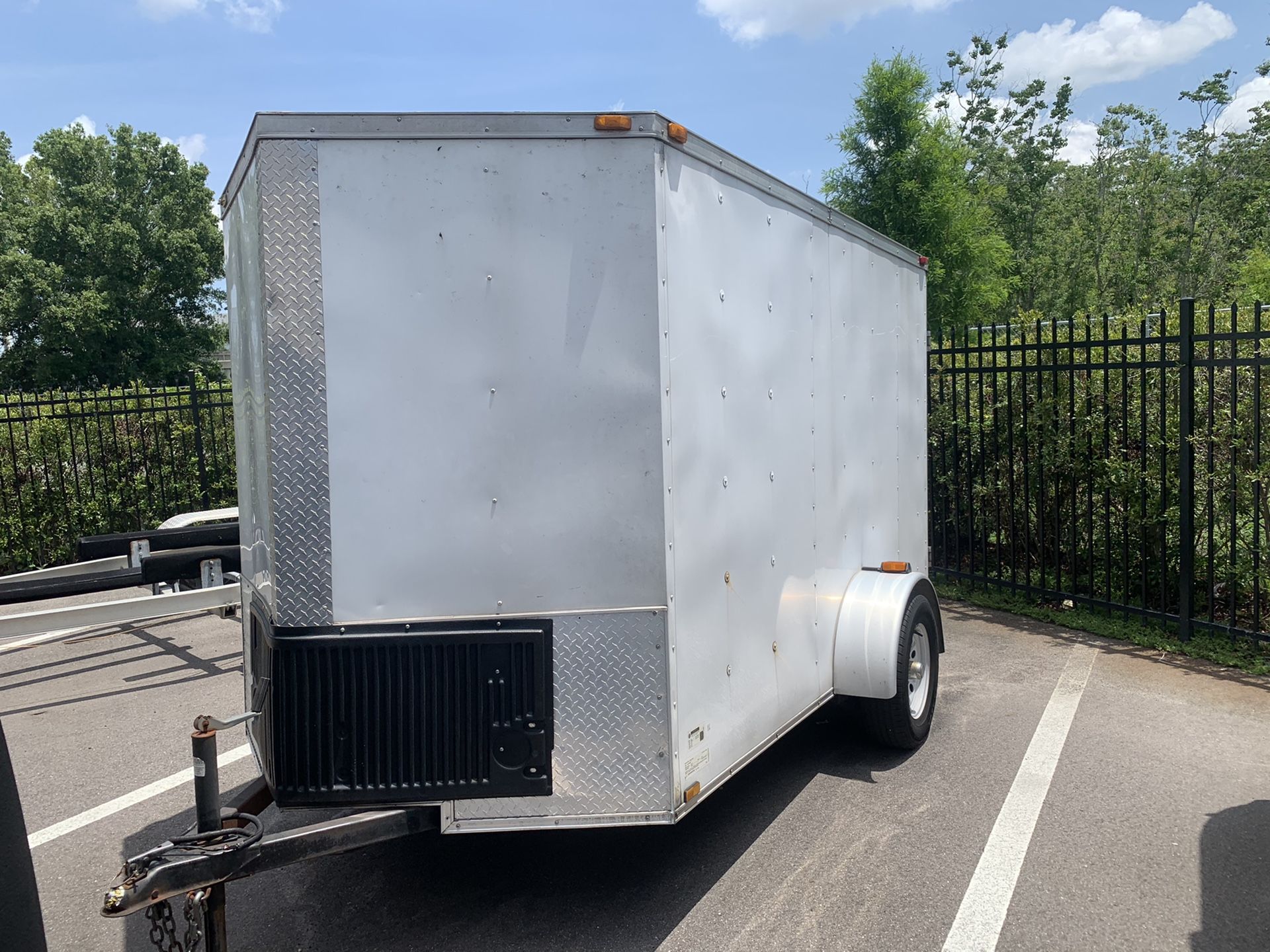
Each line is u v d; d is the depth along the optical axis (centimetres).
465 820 279
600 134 277
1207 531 662
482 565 278
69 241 3997
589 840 381
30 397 1013
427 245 271
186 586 698
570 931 312
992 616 755
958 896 330
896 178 1948
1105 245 3722
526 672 276
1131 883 338
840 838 377
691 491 303
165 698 591
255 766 473
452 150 271
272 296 265
